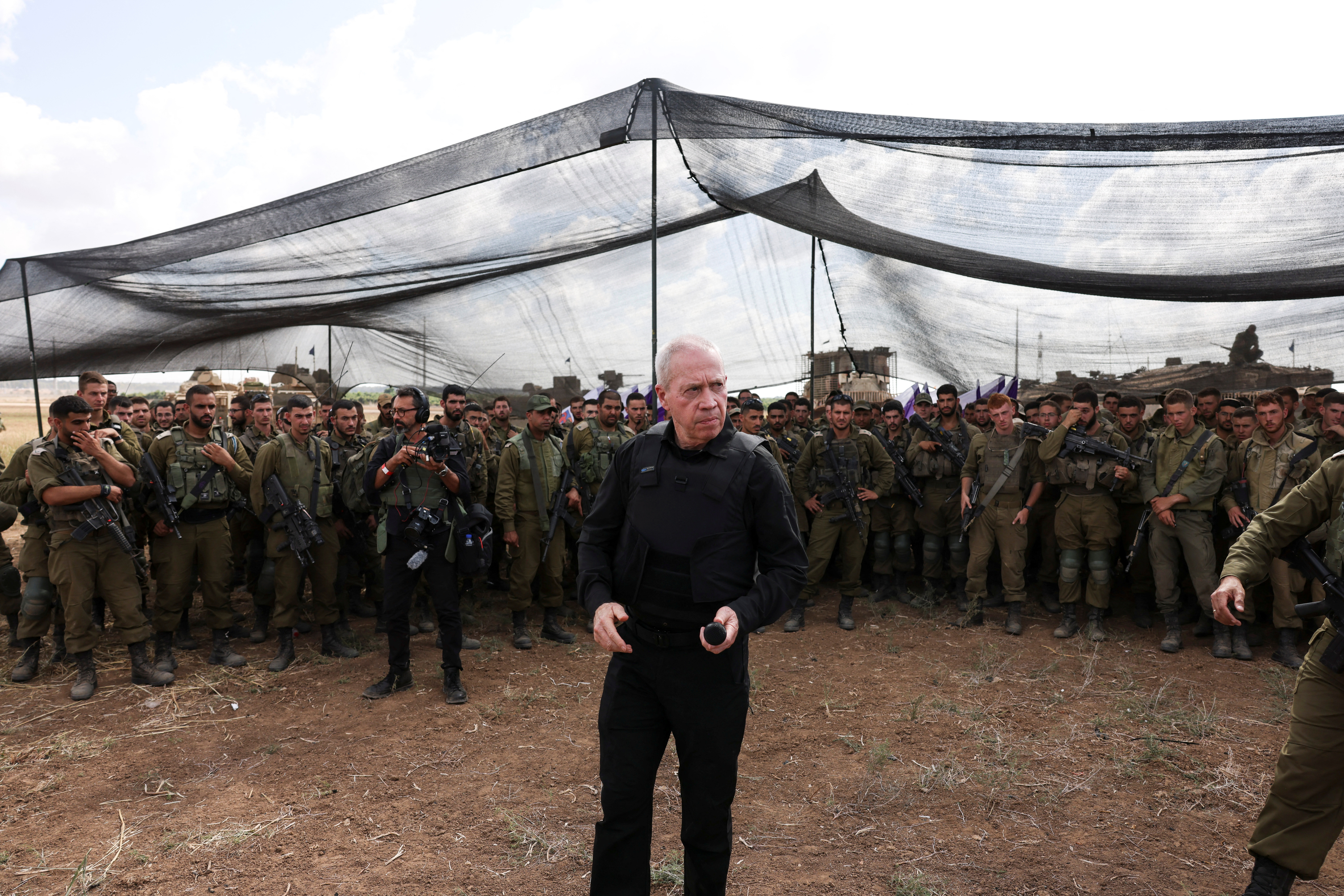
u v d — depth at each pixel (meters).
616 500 2.15
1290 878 2.22
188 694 4.61
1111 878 2.63
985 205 5.48
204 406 5.04
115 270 6.62
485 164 5.63
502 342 9.41
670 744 3.86
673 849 2.86
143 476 4.91
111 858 2.79
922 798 3.24
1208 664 4.99
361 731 4.03
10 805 3.23
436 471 4.27
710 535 1.96
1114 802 3.19
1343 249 5.04
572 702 4.44
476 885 2.62
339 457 5.51
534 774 3.51
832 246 7.20
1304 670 2.25
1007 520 5.79
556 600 5.78
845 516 5.94
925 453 6.52
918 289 7.09
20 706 4.43
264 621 5.72
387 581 4.50
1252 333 6.39
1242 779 3.36
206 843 2.89
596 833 2.07
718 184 6.24
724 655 1.98
